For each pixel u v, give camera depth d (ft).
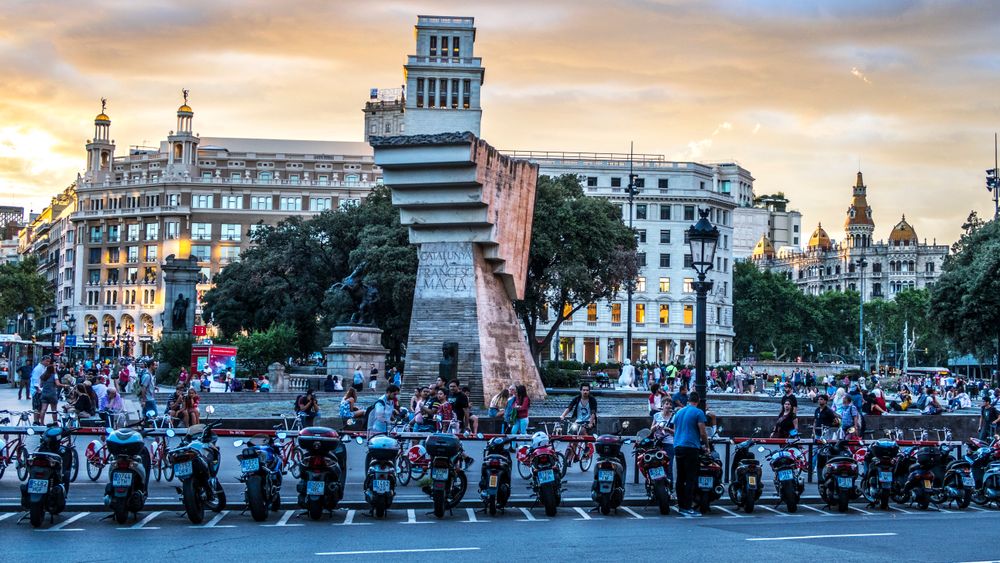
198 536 61.31
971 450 84.84
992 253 250.78
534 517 71.00
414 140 149.38
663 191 534.37
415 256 248.73
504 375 159.74
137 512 67.77
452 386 104.78
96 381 133.80
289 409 155.84
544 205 239.91
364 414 111.45
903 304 580.71
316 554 55.77
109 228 592.60
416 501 74.74
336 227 303.89
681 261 535.19
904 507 79.66
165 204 573.74
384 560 54.24
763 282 575.79
